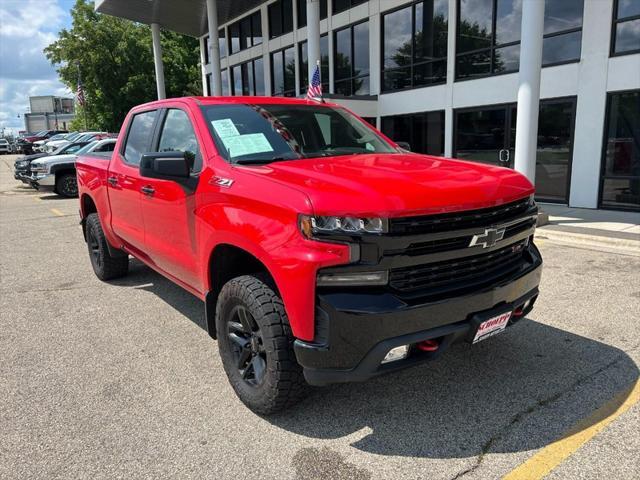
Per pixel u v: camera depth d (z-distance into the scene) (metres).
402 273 2.63
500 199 2.89
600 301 4.96
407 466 2.62
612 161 10.57
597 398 3.21
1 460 2.74
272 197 2.76
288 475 2.58
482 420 3.02
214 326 3.54
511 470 2.56
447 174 3.03
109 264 5.99
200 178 3.44
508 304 3.02
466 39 13.25
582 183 10.99
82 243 8.73
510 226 3.05
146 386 3.54
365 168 3.11
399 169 3.10
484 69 12.91
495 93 12.57
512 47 12.19
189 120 3.87
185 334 4.47
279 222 2.71
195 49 42.28
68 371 3.79
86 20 38.38
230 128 3.64
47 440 2.91
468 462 2.64
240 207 3.00
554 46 11.24
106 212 5.39
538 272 3.28
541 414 3.05
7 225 10.84
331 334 2.55
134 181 4.51
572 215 9.88
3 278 6.42
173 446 2.84
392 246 2.53
